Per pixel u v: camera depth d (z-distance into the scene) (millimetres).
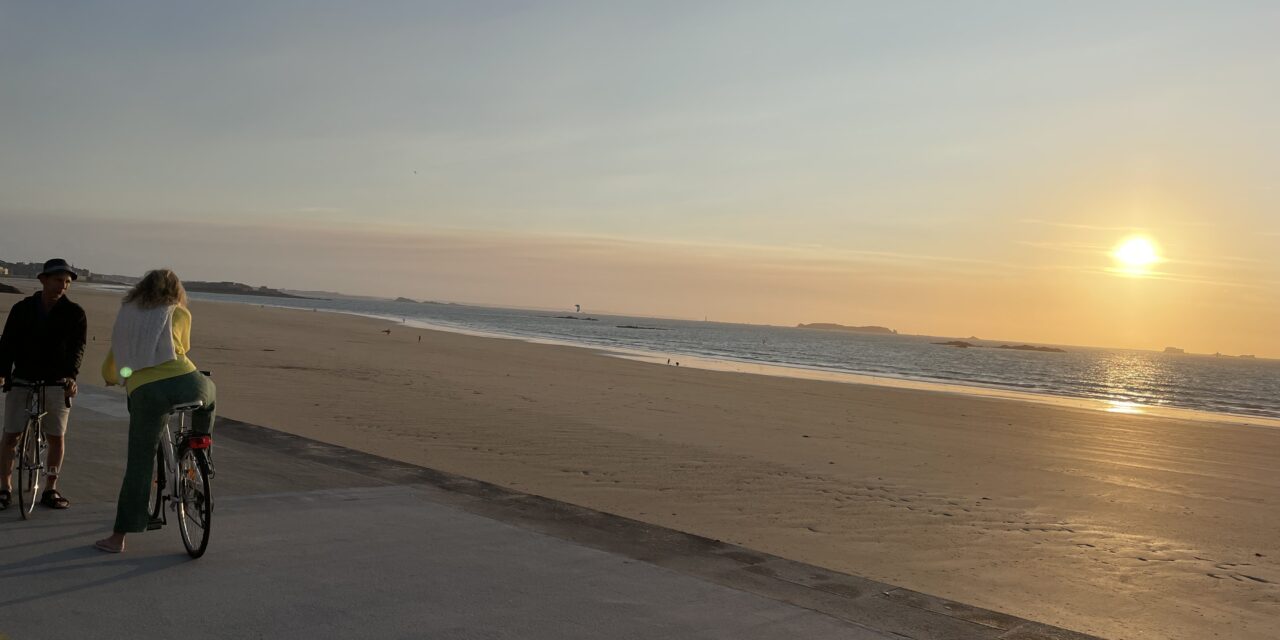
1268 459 16641
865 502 10570
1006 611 6641
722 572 5113
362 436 13016
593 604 4477
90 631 3857
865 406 22953
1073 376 62250
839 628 4301
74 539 5301
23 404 5844
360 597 4434
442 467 11133
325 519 5902
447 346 39406
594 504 9664
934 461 14156
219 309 68312
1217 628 6492
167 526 5688
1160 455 16484
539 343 53188
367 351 32062
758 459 13234
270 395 16984
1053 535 9430
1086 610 6812
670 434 15297
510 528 5863
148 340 4938
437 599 4445
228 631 3922
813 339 157375
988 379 48031
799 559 7867
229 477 7000
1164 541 9414
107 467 7406
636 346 62938
